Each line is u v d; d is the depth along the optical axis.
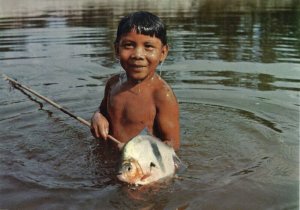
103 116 1.28
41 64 2.29
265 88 1.83
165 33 1.19
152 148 1.07
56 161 1.20
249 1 5.48
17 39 2.91
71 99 1.75
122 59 1.17
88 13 4.16
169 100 1.20
